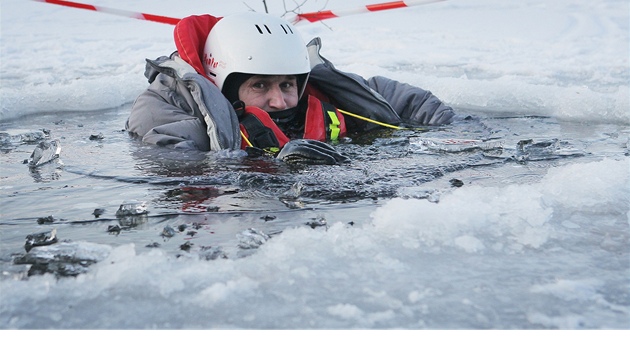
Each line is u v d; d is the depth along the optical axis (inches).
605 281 74.7
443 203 96.7
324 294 71.7
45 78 289.1
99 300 70.8
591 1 595.8
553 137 160.7
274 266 78.1
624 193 103.3
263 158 137.6
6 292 72.3
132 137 159.8
